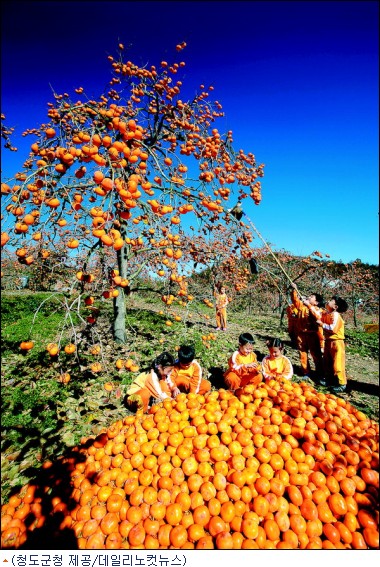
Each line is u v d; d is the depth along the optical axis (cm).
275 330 1051
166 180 298
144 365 515
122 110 367
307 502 212
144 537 198
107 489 229
